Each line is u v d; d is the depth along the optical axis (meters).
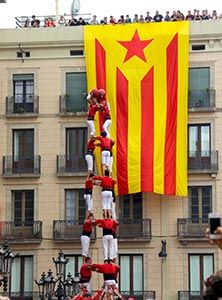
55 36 50.81
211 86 49.47
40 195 49.69
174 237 48.53
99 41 50.00
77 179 49.50
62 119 50.19
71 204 49.53
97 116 43.78
